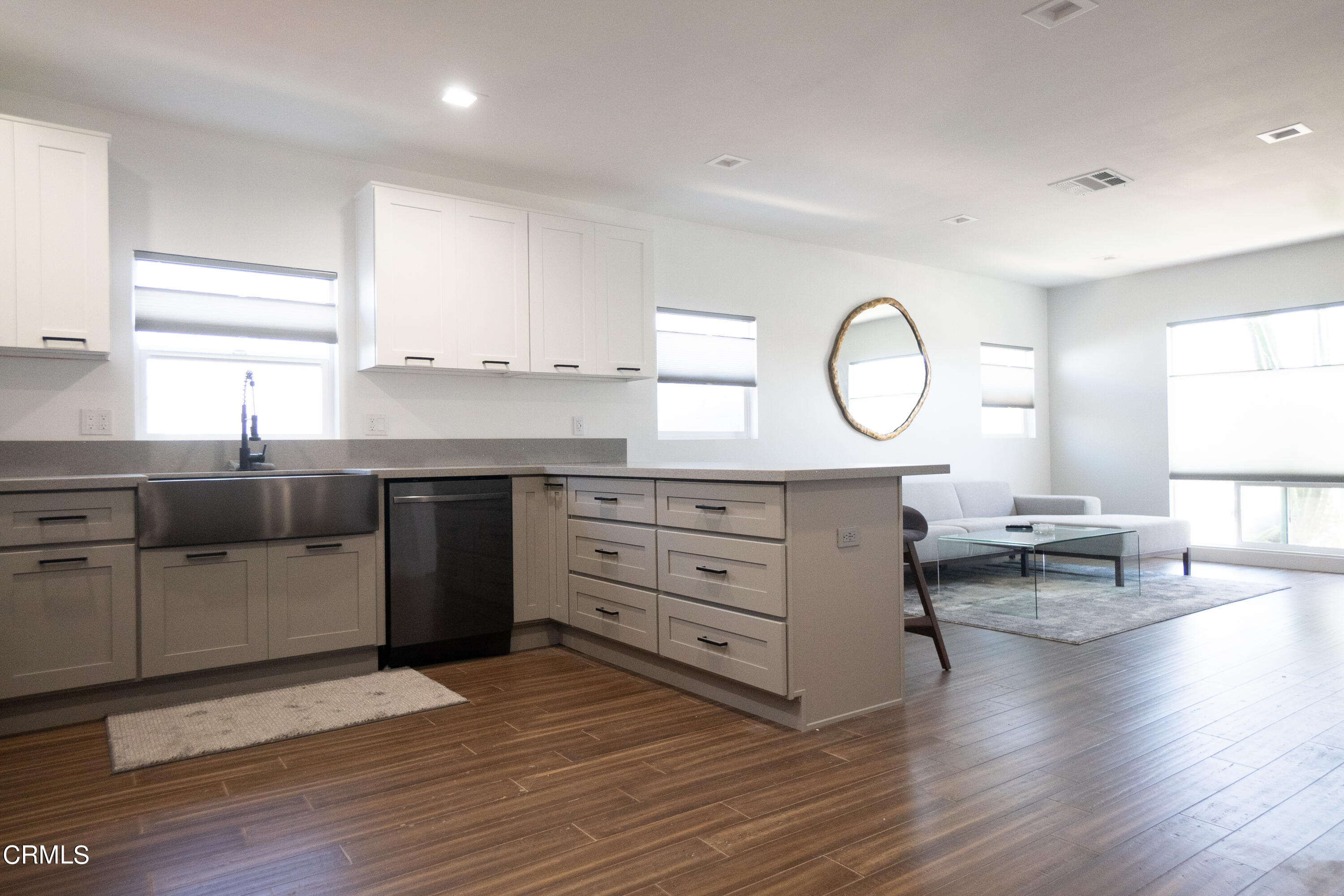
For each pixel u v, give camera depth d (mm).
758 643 2830
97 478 2953
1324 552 6309
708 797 2248
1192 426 7004
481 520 3822
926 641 4051
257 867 1886
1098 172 4531
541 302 4383
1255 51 3164
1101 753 2533
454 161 4277
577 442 4902
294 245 4039
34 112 3447
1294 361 6410
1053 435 7883
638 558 3447
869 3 2795
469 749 2646
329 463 4035
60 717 2936
